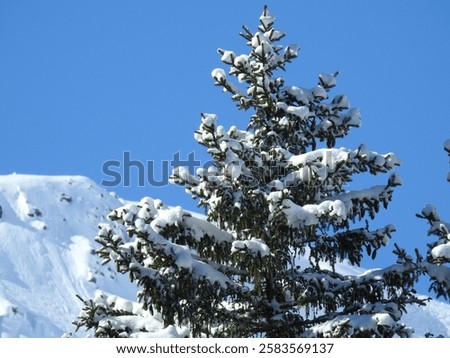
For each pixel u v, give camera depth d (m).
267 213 20.78
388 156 21.50
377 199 21.86
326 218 20.17
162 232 20.47
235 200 20.28
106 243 19.44
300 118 22.64
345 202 21.66
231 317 21.12
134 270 19.34
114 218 20.23
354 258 22.30
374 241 22.12
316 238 22.20
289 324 21.52
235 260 20.52
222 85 23.02
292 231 20.64
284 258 21.69
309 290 21.55
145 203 21.14
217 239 21.00
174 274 19.59
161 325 20.70
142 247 19.78
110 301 21.58
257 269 20.02
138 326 20.64
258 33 22.75
